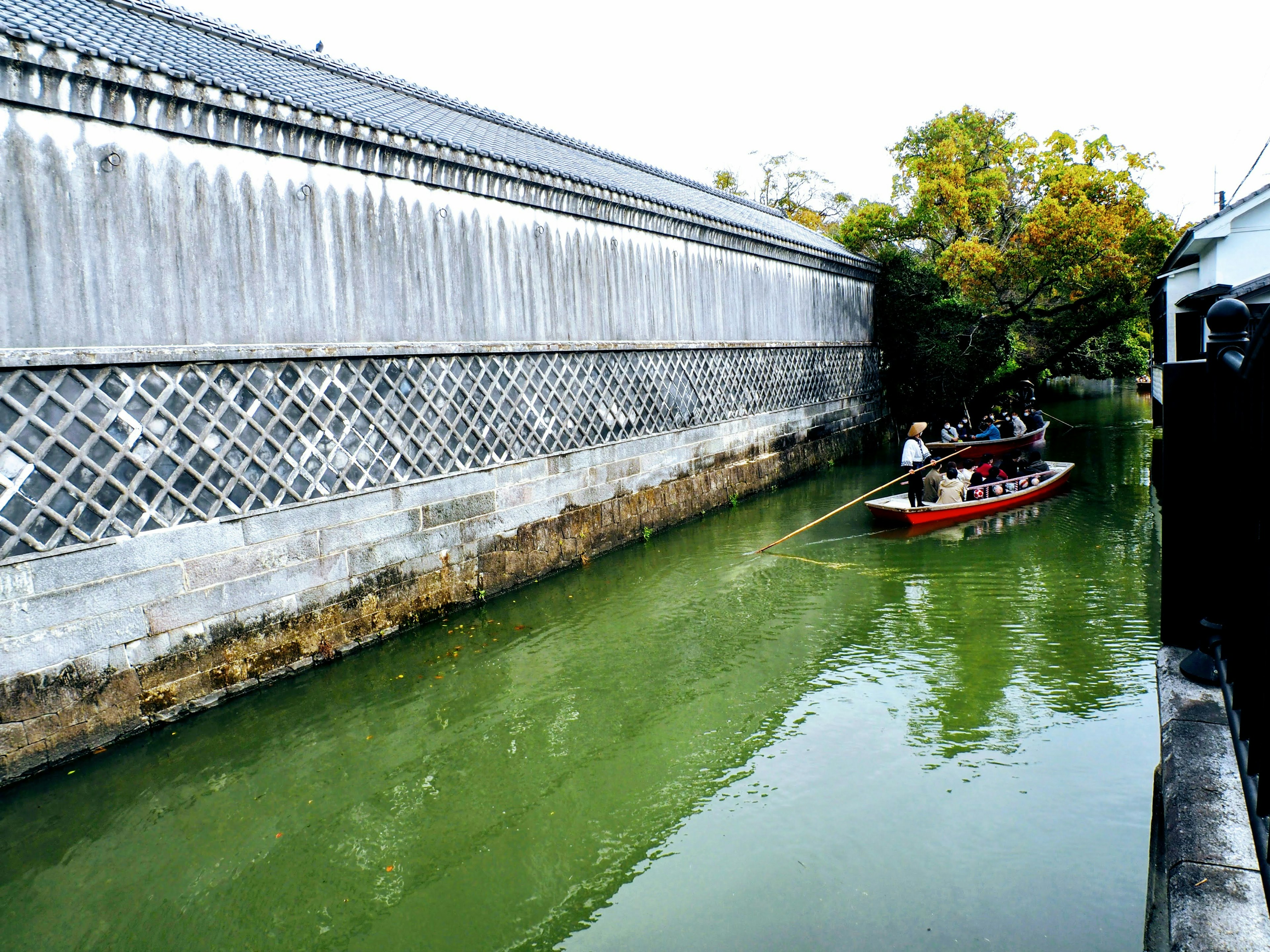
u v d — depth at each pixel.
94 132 6.38
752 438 17.11
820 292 20.83
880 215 26.88
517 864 5.25
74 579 6.21
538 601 10.24
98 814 5.82
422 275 9.24
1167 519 3.30
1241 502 2.41
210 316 7.16
